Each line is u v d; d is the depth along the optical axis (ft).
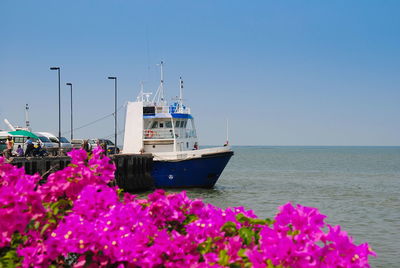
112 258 17.88
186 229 20.24
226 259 17.58
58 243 18.13
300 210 17.71
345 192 144.25
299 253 15.87
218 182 181.68
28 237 19.76
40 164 96.27
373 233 71.46
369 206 108.78
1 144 136.77
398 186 168.45
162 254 18.52
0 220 17.74
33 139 141.79
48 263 18.43
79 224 18.26
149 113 138.82
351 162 417.90
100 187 22.36
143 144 136.56
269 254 16.17
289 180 194.39
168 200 21.15
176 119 137.80
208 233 19.57
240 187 157.69
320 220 17.42
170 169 128.06
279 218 17.44
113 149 172.24
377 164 373.61
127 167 120.57
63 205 21.50
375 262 51.44
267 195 131.54
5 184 22.93
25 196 18.65
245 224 20.66
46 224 19.29
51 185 21.79
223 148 131.64
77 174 22.27
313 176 222.48
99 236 18.08
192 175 129.18
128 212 19.67
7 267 18.53
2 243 18.11
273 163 390.42
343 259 16.44
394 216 91.56
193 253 18.63
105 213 19.56
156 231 19.27
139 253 18.16
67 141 176.04
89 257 18.71
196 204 21.89
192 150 132.16
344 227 77.56
